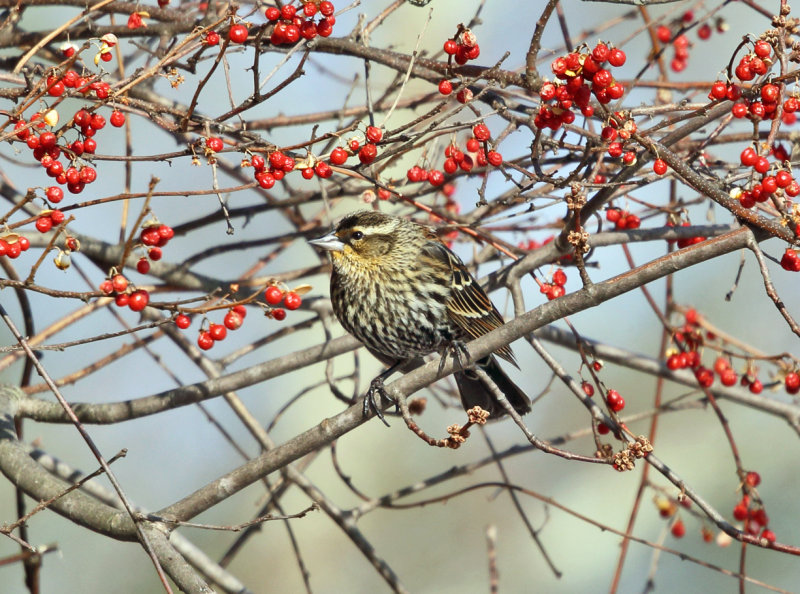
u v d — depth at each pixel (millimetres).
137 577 14438
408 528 15859
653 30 10664
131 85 7160
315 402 15727
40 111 6891
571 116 7625
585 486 16109
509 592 15562
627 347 16109
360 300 10344
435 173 8992
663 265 7609
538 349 9000
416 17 15648
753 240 7391
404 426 16219
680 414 16141
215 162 7148
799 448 15734
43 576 14141
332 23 7809
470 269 11047
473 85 9227
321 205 14680
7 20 9195
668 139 8438
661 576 15258
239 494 15516
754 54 7363
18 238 6922
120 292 7016
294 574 15305
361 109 10664
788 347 15570
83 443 15023
